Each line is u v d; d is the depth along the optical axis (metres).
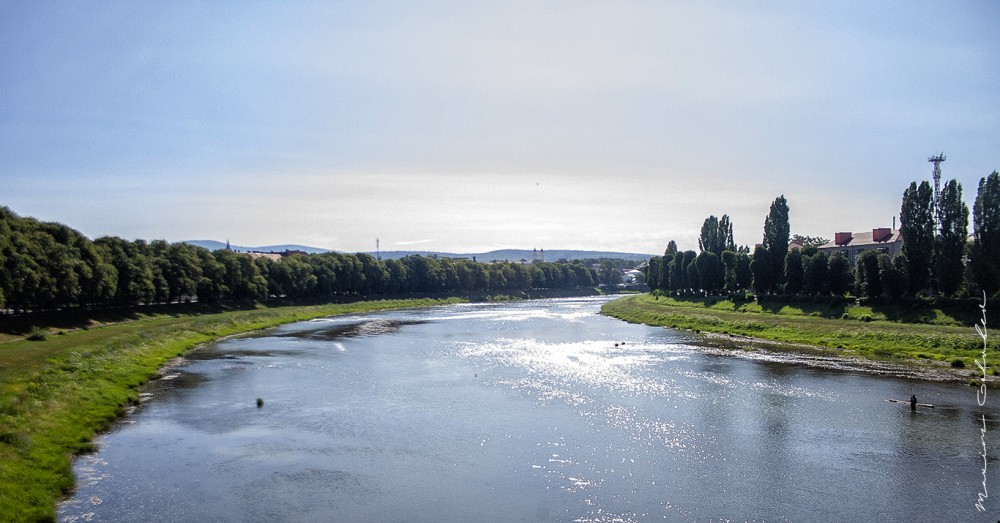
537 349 77.50
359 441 38.91
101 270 94.81
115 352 63.31
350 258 174.88
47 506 28.05
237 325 106.25
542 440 38.50
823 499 29.52
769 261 114.38
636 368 62.19
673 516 27.70
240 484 31.98
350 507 29.06
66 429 38.84
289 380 57.94
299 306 147.25
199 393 52.56
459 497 30.03
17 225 84.12
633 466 33.91
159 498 30.14
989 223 78.88
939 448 36.56
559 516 27.70
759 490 30.59
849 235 148.00
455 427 41.56
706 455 35.59
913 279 86.25
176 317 112.56
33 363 53.88
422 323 119.25
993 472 32.78
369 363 67.31
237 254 140.88
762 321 95.06
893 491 30.45
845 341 77.19
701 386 53.03
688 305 134.25
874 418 42.72
